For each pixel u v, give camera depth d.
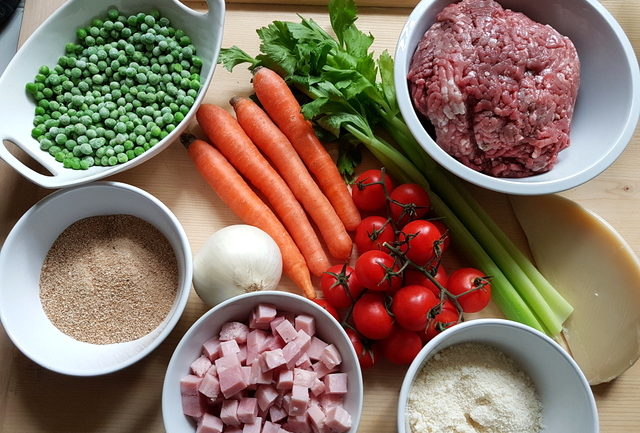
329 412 0.46
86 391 0.51
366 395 0.51
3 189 0.55
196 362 0.47
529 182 0.48
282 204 0.55
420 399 0.48
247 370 0.46
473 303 0.50
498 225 0.56
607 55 0.50
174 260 0.53
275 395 0.46
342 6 0.53
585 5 0.50
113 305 0.52
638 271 0.51
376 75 0.57
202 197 0.56
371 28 0.59
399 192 0.52
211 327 0.48
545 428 0.48
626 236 0.55
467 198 0.55
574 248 0.54
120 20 0.55
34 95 0.54
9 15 0.63
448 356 0.49
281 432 0.46
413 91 0.50
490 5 0.50
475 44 0.48
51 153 0.53
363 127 0.54
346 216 0.55
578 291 0.54
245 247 0.50
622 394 0.52
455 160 0.48
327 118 0.53
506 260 0.53
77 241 0.53
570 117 0.50
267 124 0.55
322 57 0.52
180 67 0.54
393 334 0.50
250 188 0.56
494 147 0.48
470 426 0.47
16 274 0.50
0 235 0.54
